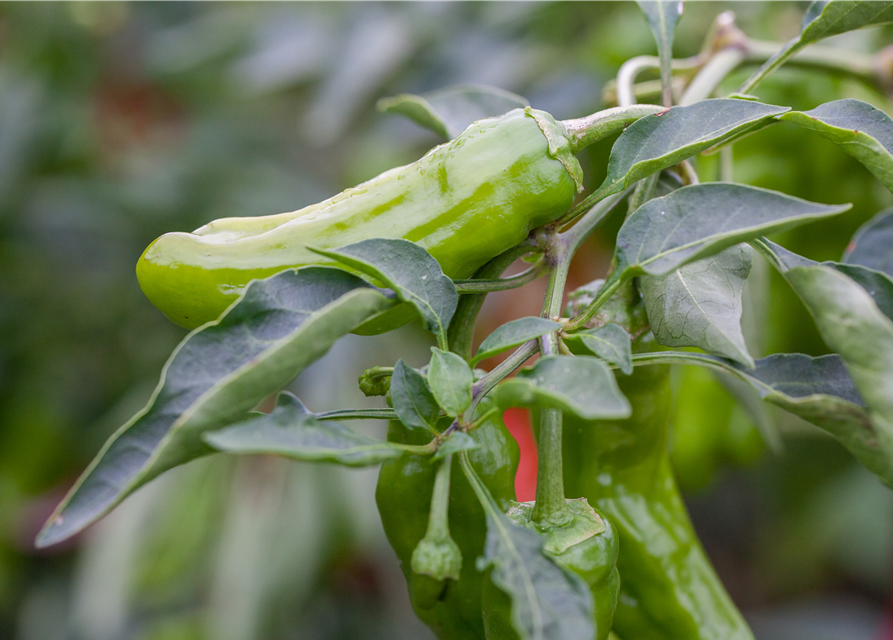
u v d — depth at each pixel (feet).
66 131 3.17
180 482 2.70
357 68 2.33
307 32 2.58
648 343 1.29
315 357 1.05
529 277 1.21
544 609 1.02
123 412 2.89
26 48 3.20
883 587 2.85
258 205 3.09
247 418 1.09
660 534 1.37
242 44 2.84
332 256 1.06
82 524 1.02
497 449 1.22
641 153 1.16
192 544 2.64
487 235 1.15
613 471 1.37
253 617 2.49
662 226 1.09
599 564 1.13
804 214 1.04
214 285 1.14
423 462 1.23
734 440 1.87
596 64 2.12
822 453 2.51
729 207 1.08
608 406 0.98
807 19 1.29
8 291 3.12
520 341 1.08
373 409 1.14
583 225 1.21
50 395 3.13
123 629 2.75
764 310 1.54
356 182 2.38
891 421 1.03
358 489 2.68
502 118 1.16
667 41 1.35
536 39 2.40
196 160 3.21
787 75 1.73
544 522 1.15
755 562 3.14
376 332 1.17
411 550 1.25
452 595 1.25
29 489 3.15
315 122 2.33
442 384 1.07
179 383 1.05
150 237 3.13
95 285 3.13
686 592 1.36
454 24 2.45
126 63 3.22
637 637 1.38
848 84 1.74
